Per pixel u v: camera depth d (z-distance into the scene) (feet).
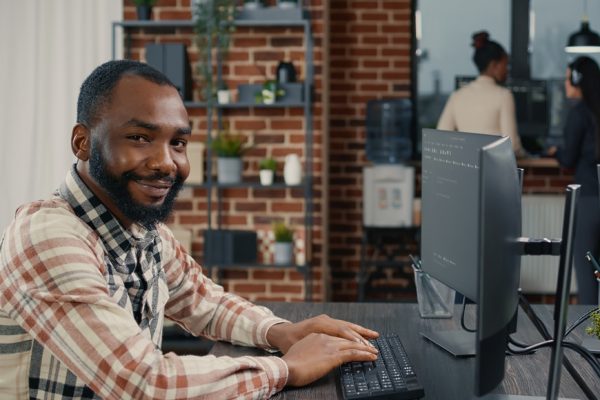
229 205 16.53
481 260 4.36
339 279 19.84
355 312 7.95
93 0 16.70
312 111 16.38
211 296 6.98
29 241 5.07
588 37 17.72
